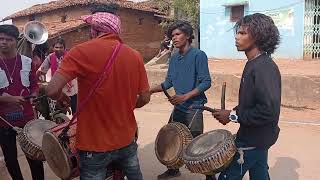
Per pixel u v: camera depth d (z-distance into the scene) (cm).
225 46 1780
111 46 289
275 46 305
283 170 556
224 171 326
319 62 1484
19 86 408
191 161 320
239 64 1577
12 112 406
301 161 593
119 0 2711
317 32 1573
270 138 311
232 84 1177
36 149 343
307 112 974
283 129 796
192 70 448
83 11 2650
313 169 558
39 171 429
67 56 278
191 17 2112
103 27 291
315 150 646
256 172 328
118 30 299
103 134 290
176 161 413
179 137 421
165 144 430
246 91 303
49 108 432
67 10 2775
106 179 319
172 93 1197
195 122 456
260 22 299
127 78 295
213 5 1797
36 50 695
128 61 296
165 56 1839
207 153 314
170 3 2391
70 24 2428
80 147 294
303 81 1072
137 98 318
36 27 677
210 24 1817
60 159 300
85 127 291
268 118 292
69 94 554
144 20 2783
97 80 282
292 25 1606
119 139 294
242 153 315
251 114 297
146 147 669
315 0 1566
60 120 410
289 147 665
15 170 427
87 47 281
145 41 2798
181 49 455
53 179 518
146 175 536
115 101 290
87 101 287
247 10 1702
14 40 402
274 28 302
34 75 422
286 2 1609
